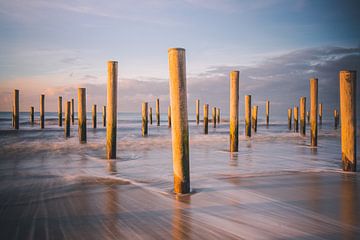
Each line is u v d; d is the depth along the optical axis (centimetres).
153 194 474
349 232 313
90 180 586
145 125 1944
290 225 334
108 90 852
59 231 318
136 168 729
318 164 779
